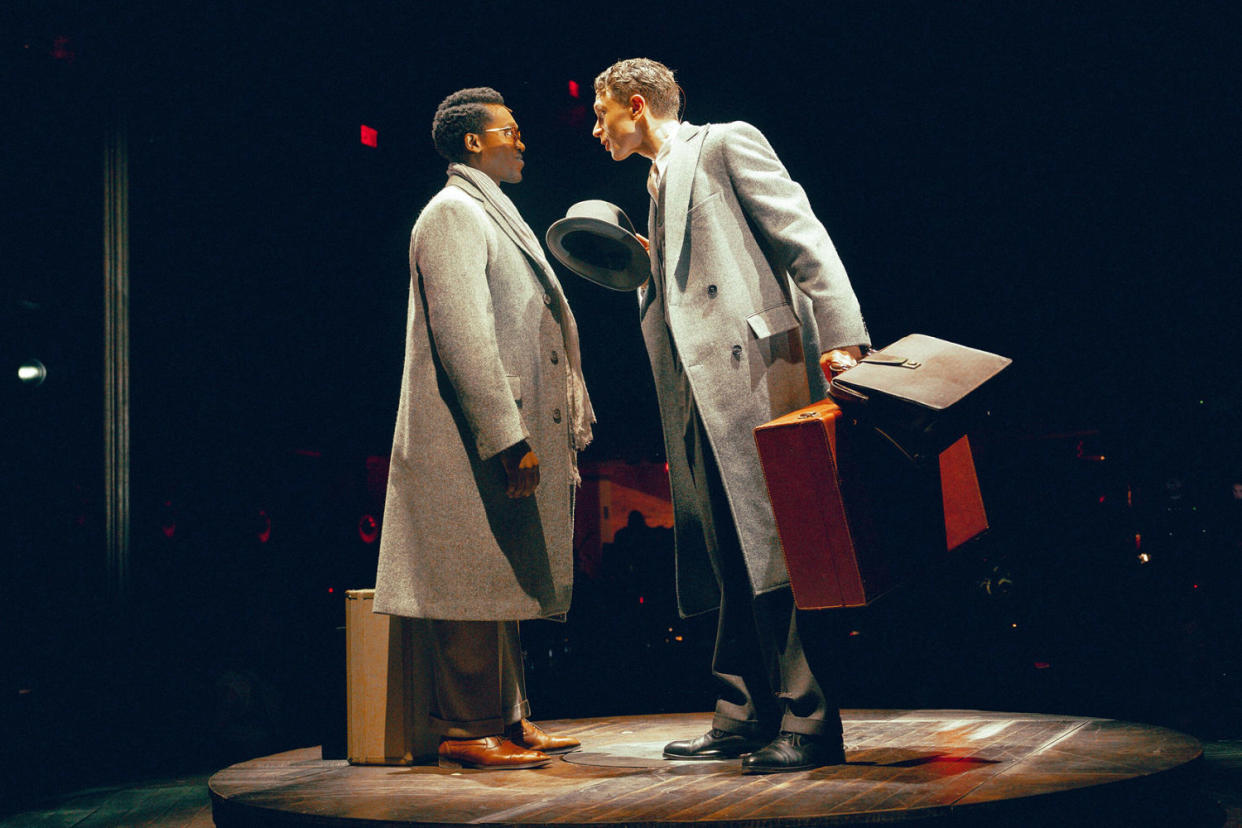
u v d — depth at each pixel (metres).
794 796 1.92
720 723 2.60
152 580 8.23
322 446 10.38
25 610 6.91
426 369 2.57
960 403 1.97
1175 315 9.04
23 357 7.64
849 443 2.05
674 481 2.60
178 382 8.98
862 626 7.43
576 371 2.76
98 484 7.45
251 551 9.31
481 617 2.45
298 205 9.65
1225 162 8.31
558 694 7.20
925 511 2.16
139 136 8.22
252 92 8.83
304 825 2.01
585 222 2.50
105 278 6.88
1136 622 7.21
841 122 8.99
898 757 2.38
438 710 2.60
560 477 2.63
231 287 9.39
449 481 2.50
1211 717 5.06
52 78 7.21
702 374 2.31
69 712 6.04
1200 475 8.74
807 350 2.43
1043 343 9.42
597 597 8.12
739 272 2.36
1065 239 9.09
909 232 9.38
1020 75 8.47
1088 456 9.31
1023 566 7.75
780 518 2.03
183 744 5.82
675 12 8.44
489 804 2.00
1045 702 5.95
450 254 2.49
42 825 3.19
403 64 9.16
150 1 7.55
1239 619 6.95
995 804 1.81
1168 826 2.12
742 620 2.53
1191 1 7.68
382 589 2.53
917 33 8.36
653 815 1.80
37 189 7.46
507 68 9.13
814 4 8.22
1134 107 8.36
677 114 2.67
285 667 7.59
